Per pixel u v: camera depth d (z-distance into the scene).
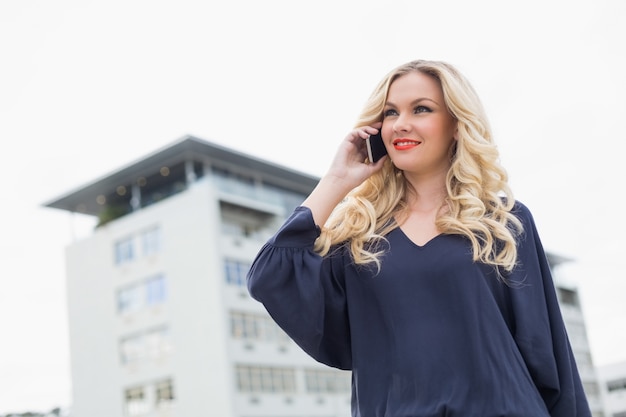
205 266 35.41
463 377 1.76
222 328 34.12
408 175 2.03
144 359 36.78
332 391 37.25
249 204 37.75
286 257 1.90
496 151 1.95
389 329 1.86
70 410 38.56
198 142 36.81
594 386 52.22
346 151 2.03
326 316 1.99
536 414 1.73
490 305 1.81
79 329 39.34
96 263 39.56
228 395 33.22
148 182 40.19
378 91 2.03
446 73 1.97
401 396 1.79
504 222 1.90
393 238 1.94
